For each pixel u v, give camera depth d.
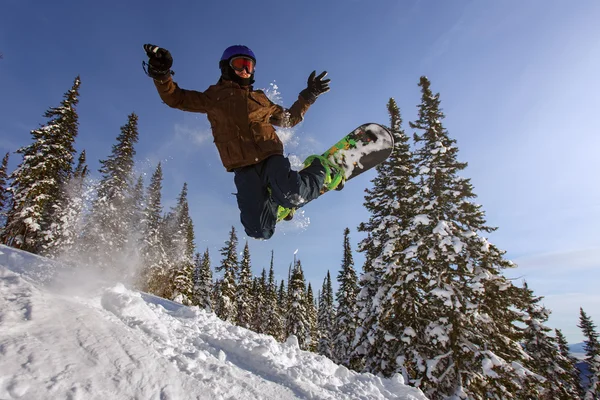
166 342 3.82
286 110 3.77
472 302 13.28
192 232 29.53
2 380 1.94
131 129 24.80
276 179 3.16
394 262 14.81
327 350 34.72
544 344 19.81
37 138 24.75
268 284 55.38
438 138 16.41
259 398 3.12
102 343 2.73
